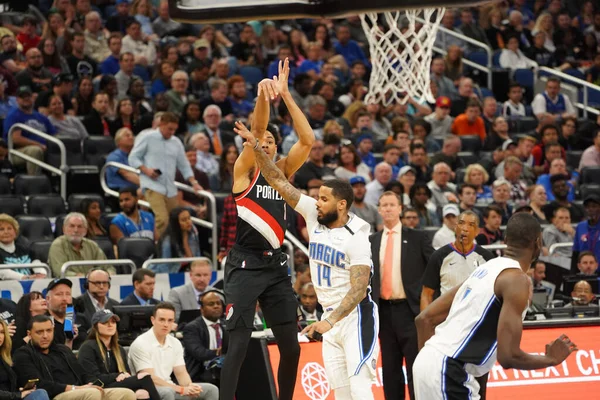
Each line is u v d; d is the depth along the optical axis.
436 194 17.80
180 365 12.49
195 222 16.45
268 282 9.09
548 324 11.55
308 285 13.47
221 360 12.35
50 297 12.38
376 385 11.50
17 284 13.50
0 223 14.51
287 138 19.11
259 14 12.56
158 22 23.77
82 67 20.91
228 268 9.15
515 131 22.41
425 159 18.94
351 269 8.95
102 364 12.06
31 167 17.94
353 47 24.72
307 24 25.75
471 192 17.14
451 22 25.77
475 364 7.48
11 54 20.64
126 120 19.31
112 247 15.56
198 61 21.45
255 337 11.03
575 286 13.48
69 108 19.47
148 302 13.56
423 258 11.52
